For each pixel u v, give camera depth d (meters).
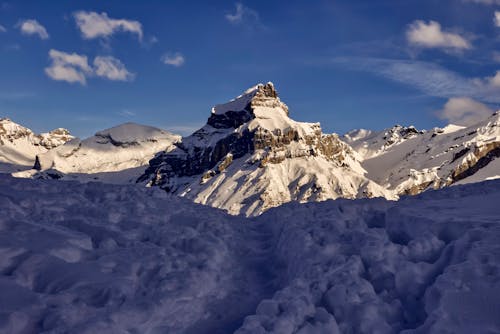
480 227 9.17
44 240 9.40
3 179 14.23
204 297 8.95
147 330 7.38
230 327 8.26
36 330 6.71
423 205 13.02
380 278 8.52
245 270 11.29
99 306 7.56
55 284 8.03
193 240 11.30
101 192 14.80
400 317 7.48
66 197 13.18
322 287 8.20
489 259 7.55
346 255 9.79
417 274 8.15
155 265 9.36
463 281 7.06
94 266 8.77
